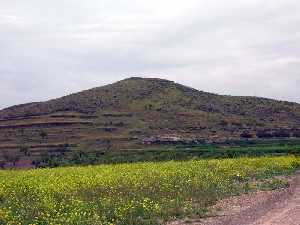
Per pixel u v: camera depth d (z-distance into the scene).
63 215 20.50
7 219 19.88
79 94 176.50
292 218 21.19
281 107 178.88
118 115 158.38
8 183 33.66
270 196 29.59
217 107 174.50
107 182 32.72
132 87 185.25
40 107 164.50
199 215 22.22
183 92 186.75
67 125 147.88
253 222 20.47
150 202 23.53
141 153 97.94
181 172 39.69
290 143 120.00
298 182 39.31
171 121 156.75
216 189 31.17
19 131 143.88
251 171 45.16
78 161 81.69
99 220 19.94
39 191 29.50
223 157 79.94
